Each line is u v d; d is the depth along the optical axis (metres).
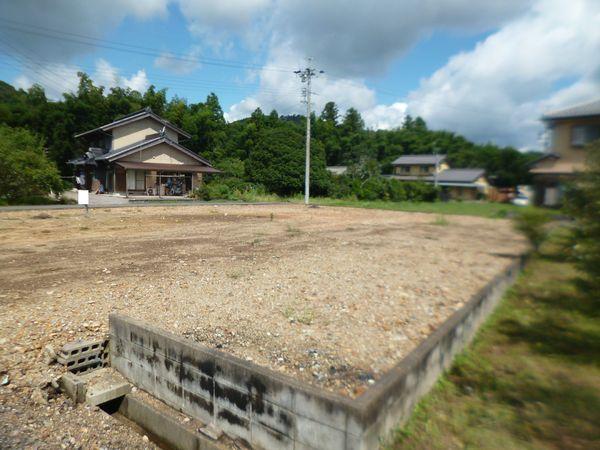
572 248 2.75
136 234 9.94
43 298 4.72
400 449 2.30
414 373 2.65
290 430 2.42
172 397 3.14
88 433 2.91
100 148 27.52
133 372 3.49
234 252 7.58
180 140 32.16
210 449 2.70
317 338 3.62
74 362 3.54
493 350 3.45
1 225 10.88
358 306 4.42
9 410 2.96
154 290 5.04
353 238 9.36
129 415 3.32
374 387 2.35
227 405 2.76
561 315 3.50
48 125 29.98
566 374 2.92
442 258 5.71
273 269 6.14
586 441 2.23
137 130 26.58
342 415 2.19
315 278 5.59
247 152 37.03
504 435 2.35
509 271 3.94
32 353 3.57
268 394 2.52
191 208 17.78
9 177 15.05
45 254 7.27
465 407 2.69
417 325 3.89
